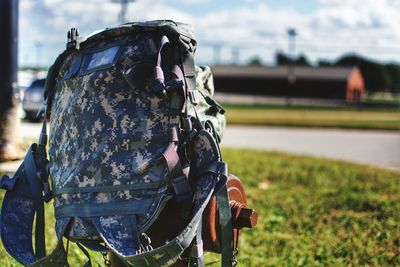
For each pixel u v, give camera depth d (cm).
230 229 196
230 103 3956
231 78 5612
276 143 1267
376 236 390
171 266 200
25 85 1564
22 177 217
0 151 548
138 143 191
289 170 716
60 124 206
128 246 185
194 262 192
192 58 197
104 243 190
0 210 222
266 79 5531
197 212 183
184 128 194
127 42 198
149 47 194
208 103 208
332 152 1098
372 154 1075
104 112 194
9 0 558
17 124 567
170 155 188
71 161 199
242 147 1098
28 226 212
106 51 200
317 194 561
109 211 190
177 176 188
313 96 5353
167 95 192
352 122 2052
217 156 192
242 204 212
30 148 218
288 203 507
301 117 2384
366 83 7038
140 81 193
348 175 698
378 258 342
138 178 190
